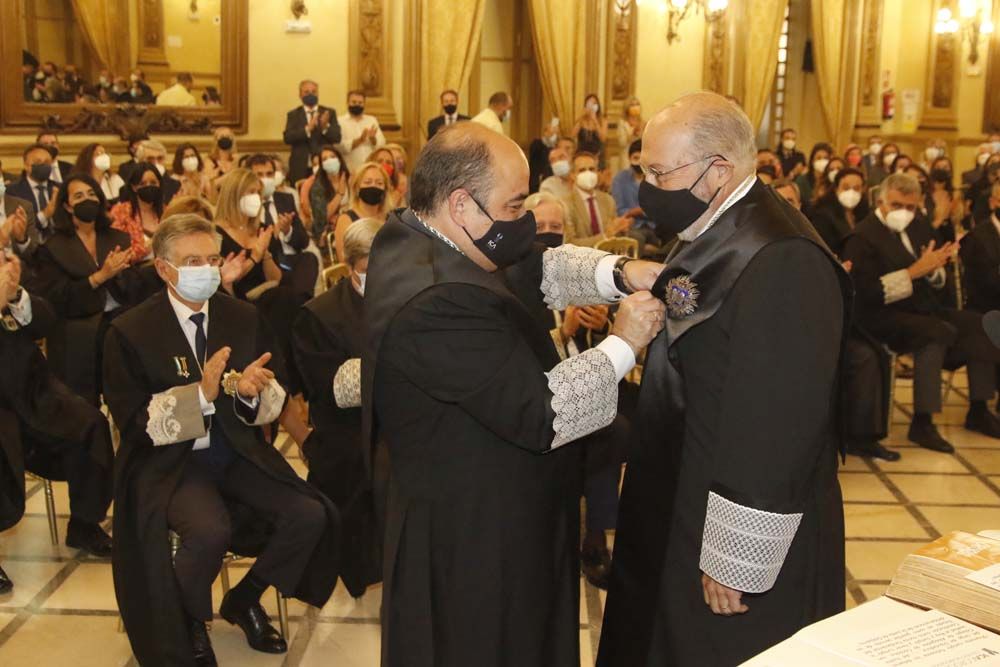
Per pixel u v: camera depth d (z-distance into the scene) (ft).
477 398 5.62
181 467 9.25
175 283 9.29
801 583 6.00
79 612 10.64
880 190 16.84
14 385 10.77
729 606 5.82
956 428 17.60
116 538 9.08
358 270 10.52
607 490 10.94
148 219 18.33
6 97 26.55
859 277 16.28
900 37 48.49
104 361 9.41
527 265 7.11
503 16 40.75
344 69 33.50
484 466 5.92
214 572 8.87
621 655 6.49
